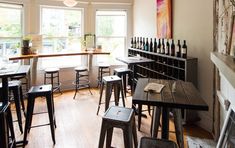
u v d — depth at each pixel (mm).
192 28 3496
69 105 4320
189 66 3285
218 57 2123
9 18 4641
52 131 2795
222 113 2674
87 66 5660
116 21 5832
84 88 5609
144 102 1797
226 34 2355
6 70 2586
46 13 5145
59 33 5367
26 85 4672
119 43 5910
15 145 2664
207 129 3230
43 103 4438
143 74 4629
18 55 4523
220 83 2734
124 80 4430
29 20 4871
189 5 3547
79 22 5562
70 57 5574
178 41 3652
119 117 2023
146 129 3277
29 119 2744
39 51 4934
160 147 1583
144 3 5156
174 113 2422
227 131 1989
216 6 2783
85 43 5547
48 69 4902
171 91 2090
